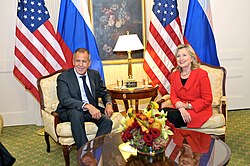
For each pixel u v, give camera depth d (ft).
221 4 17.67
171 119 12.05
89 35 15.67
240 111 18.42
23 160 12.73
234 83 18.39
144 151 8.48
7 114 17.33
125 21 17.06
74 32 15.57
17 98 17.31
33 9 15.37
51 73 14.43
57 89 12.49
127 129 8.43
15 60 15.33
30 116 17.51
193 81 12.46
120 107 17.40
